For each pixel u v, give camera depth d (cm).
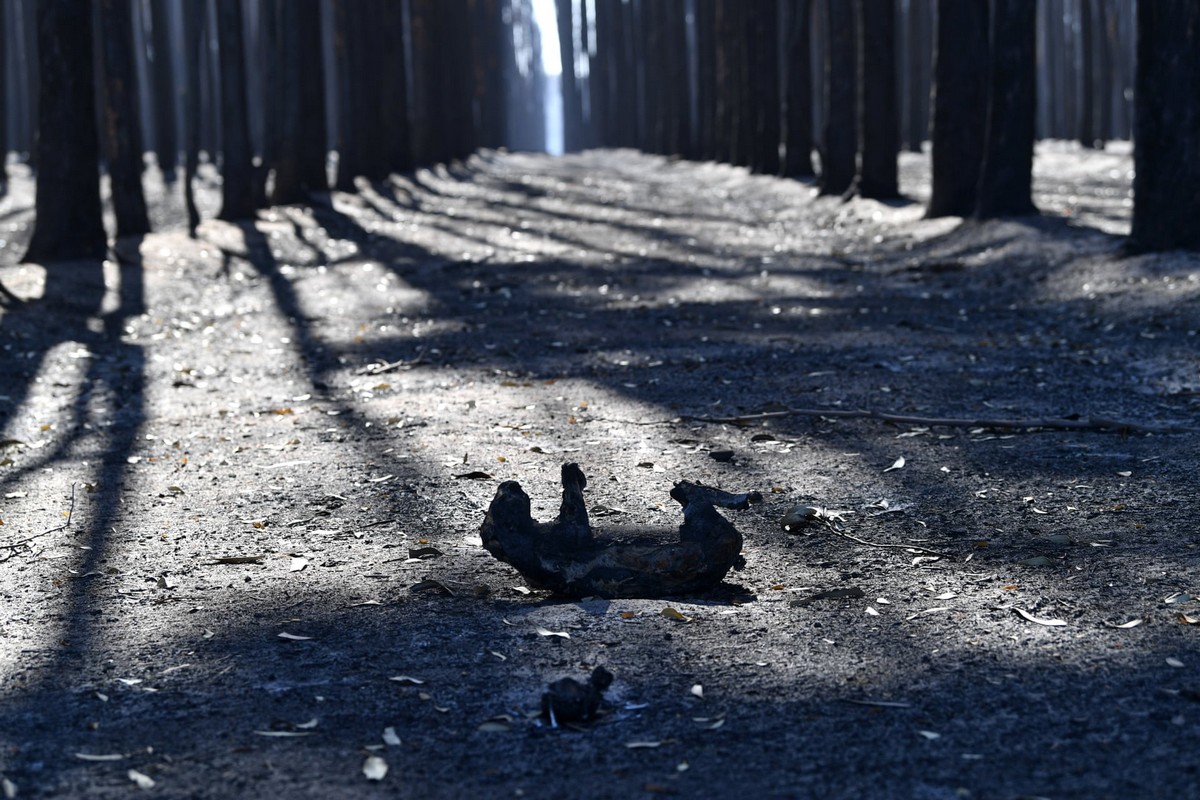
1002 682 454
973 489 738
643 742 416
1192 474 740
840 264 1959
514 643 512
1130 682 449
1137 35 1552
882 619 530
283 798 383
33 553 683
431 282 1892
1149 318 1306
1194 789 366
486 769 400
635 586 570
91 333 1480
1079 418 896
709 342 1285
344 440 925
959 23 2195
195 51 2259
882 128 2650
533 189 4019
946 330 1334
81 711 462
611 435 909
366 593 592
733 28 4747
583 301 1652
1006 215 2020
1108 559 598
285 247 2370
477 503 749
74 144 1866
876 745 407
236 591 603
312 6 3191
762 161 3862
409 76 6147
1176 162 1539
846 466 804
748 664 482
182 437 971
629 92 7869
